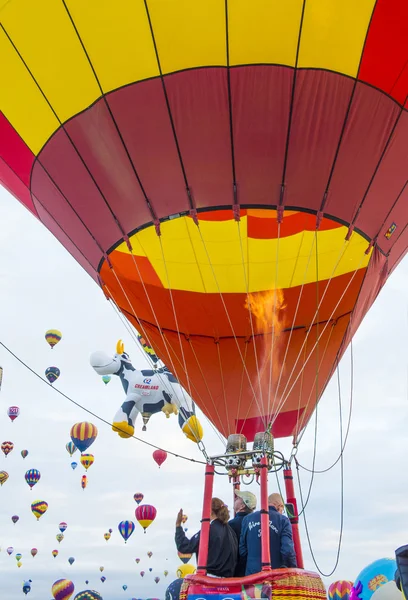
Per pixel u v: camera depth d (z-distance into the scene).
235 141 7.21
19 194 9.02
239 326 10.23
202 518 5.96
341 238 9.55
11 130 7.94
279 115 7.08
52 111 7.56
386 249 8.38
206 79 6.98
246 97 7.01
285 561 5.70
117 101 7.23
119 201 7.86
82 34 6.99
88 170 7.78
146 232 9.32
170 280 10.02
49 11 6.96
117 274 9.27
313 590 5.53
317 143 7.24
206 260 9.88
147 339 9.96
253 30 6.74
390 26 6.74
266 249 9.87
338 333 9.90
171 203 7.67
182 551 5.98
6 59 7.36
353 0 6.64
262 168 7.35
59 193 8.16
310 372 9.97
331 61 6.89
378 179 7.59
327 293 10.01
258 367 10.13
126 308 9.66
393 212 7.95
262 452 6.18
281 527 5.84
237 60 6.88
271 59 6.86
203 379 10.19
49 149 7.85
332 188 7.52
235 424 10.11
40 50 7.20
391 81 7.02
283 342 10.12
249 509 6.49
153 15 6.77
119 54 7.01
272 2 6.64
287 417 10.00
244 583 5.46
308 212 7.65
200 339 10.20
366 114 7.15
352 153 7.35
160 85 7.06
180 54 6.90
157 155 7.42
